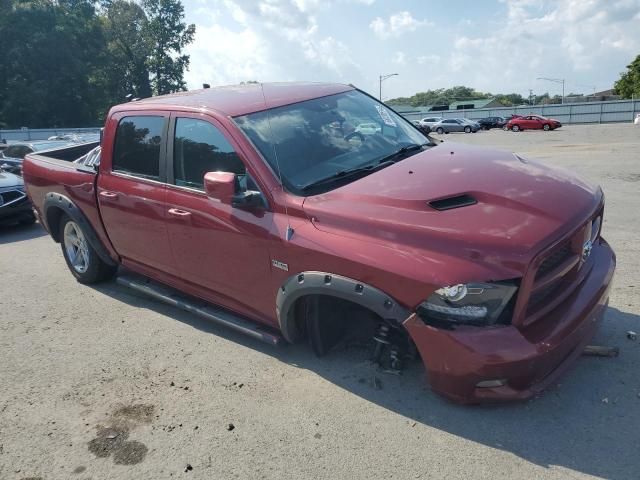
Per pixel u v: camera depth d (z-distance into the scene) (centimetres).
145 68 7506
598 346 371
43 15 5894
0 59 5753
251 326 406
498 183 332
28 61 5850
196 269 422
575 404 322
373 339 392
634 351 371
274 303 369
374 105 482
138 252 480
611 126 4547
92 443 327
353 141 412
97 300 546
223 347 428
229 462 301
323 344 374
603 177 1026
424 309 293
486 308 281
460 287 279
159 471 300
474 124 5050
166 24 7462
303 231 338
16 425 349
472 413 321
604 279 339
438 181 336
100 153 503
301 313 371
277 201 354
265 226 356
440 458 289
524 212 303
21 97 5697
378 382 357
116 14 7269
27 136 4656
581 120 5800
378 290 305
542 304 302
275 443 312
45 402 372
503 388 290
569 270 317
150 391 375
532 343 282
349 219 322
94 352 436
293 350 410
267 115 404
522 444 294
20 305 547
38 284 607
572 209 315
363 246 312
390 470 284
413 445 300
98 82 6831
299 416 334
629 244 591
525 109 6084
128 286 519
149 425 339
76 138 2309
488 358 278
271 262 357
